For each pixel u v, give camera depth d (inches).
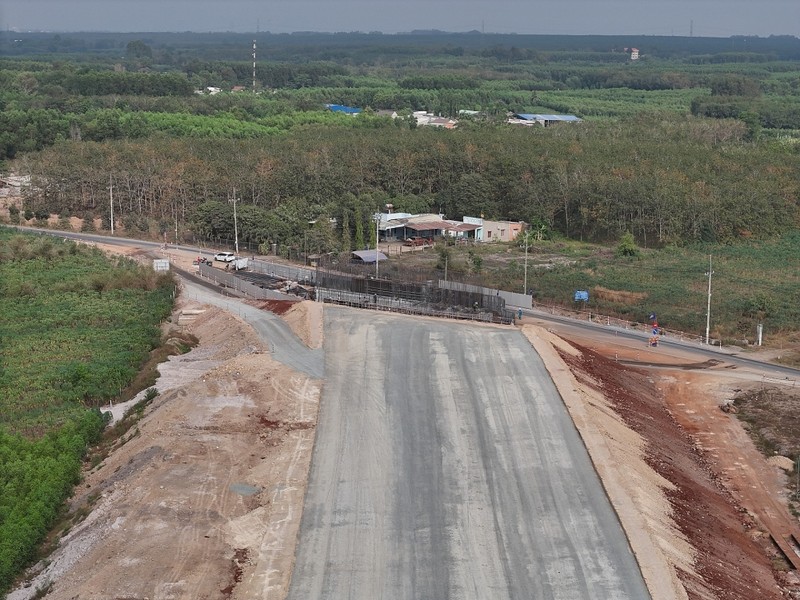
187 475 2650.1
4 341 4047.7
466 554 2269.9
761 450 3240.7
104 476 2763.3
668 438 3206.2
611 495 2516.0
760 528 2706.7
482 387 3216.0
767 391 3720.5
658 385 3828.7
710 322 4566.9
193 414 3061.0
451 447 2797.7
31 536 2395.4
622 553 2277.3
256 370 3405.5
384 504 2491.4
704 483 2928.2
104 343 4030.5
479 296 4384.8
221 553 2263.8
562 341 3850.9
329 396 3171.8
